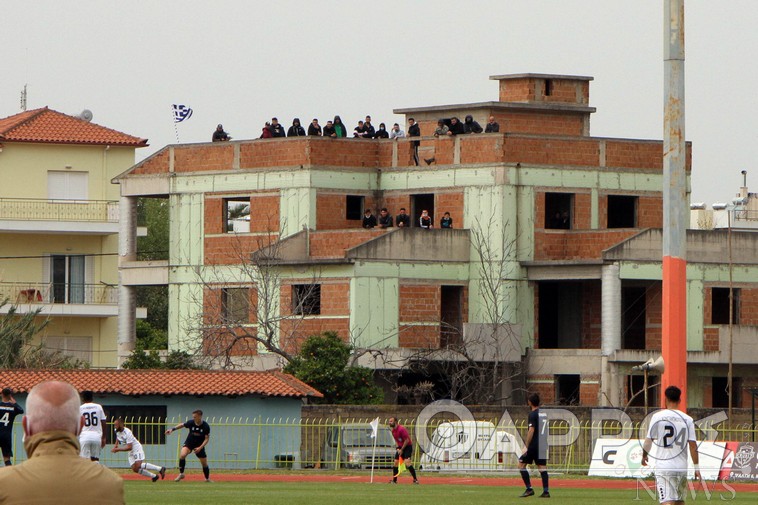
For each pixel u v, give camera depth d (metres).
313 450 173.38
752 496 123.94
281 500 110.00
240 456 171.25
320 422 176.25
